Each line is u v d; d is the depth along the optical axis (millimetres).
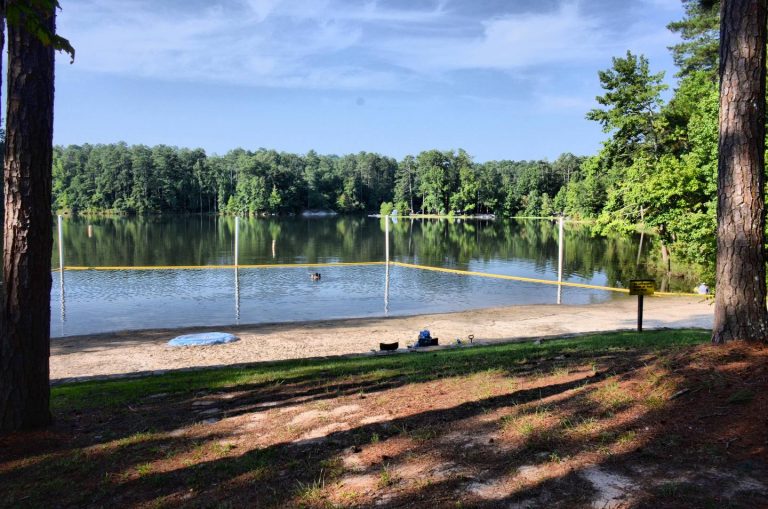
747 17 5566
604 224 29203
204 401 6926
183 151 129000
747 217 5574
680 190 21172
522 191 114125
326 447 4723
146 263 34500
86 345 13984
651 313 18344
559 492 3461
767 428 3861
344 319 17859
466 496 3527
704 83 28547
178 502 3996
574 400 4996
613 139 32625
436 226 81125
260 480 4203
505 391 5711
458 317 17938
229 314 19969
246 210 109938
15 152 5508
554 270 32438
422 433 4699
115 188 108125
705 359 5188
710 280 15344
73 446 5398
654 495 3297
